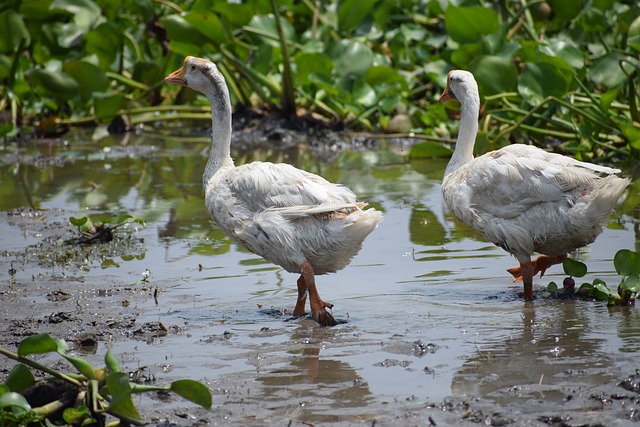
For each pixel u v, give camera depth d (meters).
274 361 8.73
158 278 11.95
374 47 24.97
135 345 9.39
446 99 12.52
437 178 17.81
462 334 9.31
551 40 20.97
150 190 17.50
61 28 23.33
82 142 23.08
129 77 26.06
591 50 21.12
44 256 13.17
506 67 18.38
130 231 14.49
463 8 19.39
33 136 23.86
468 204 10.99
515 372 8.15
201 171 19.25
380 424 7.19
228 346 9.24
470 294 10.85
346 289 11.23
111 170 19.55
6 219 15.43
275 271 12.21
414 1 25.55
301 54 22.02
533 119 18.80
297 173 10.65
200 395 7.27
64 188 17.83
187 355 8.99
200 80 11.87
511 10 22.70
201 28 21.11
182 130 24.50
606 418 7.06
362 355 8.80
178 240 13.92
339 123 22.83
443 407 7.45
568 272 10.75
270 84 22.88
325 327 9.78
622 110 18.72
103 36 23.30
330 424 7.23
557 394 7.59
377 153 20.70
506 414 7.23
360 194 16.52
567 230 10.60
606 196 10.36
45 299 11.13
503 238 10.74
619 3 22.34
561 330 9.30
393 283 11.40
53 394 7.96
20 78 24.16
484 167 10.93
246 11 21.98
